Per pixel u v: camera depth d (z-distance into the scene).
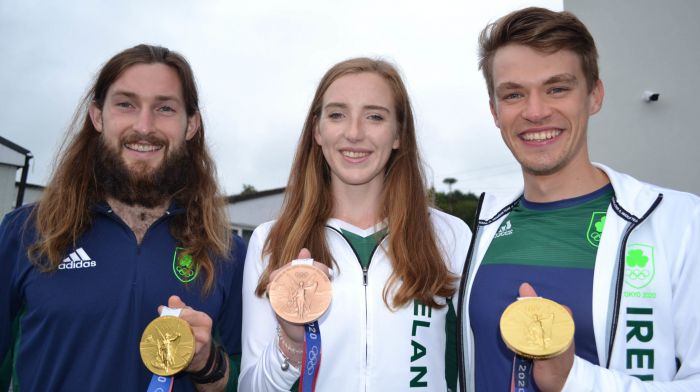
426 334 2.31
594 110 2.24
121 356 2.21
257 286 2.40
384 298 2.30
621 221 1.99
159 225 2.49
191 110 2.68
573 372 1.67
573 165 2.14
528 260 2.12
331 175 2.65
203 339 2.10
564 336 1.67
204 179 2.74
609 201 2.11
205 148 2.84
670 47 5.90
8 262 2.32
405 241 2.44
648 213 1.93
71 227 2.34
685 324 1.79
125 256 2.33
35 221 2.40
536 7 2.17
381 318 2.28
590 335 1.92
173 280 2.38
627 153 6.26
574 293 1.97
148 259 2.36
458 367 2.26
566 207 2.15
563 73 2.05
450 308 2.50
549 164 2.10
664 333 1.82
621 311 1.87
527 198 2.28
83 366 2.18
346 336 2.26
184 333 2.04
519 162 2.20
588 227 2.07
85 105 2.66
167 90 2.49
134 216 2.51
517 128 2.14
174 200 2.55
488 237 2.35
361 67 2.53
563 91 2.08
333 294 2.32
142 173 2.42
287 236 2.53
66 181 2.43
